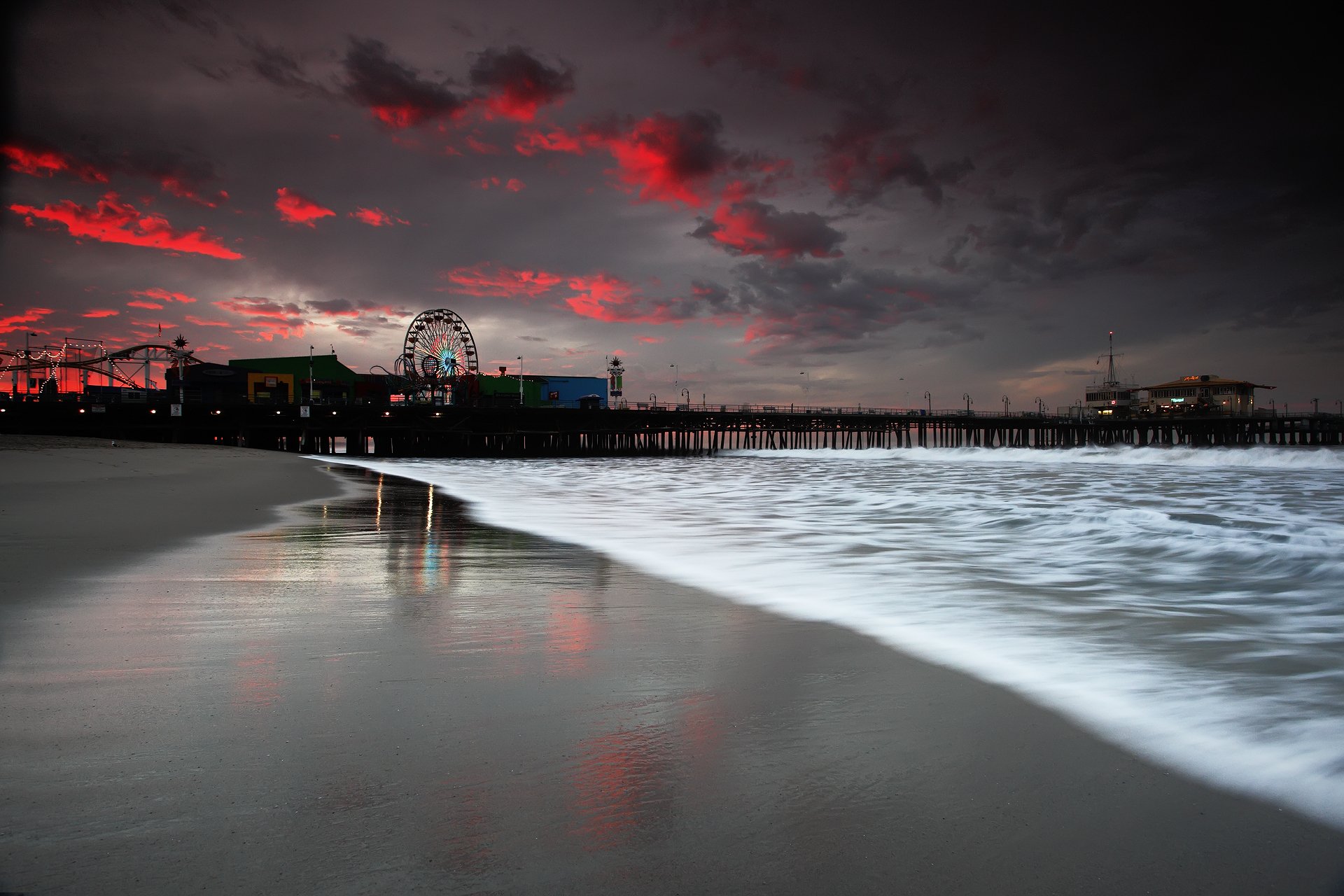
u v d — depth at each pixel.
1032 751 3.17
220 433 63.78
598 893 2.06
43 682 3.80
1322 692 4.00
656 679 4.09
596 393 103.56
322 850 2.24
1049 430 113.12
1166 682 4.16
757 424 94.62
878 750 3.14
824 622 5.63
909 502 17.61
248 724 3.26
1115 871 2.24
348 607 5.80
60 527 10.02
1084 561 8.91
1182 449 57.22
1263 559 8.82
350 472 29.91
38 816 2.41
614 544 10.43
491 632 5.09
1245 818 2.60
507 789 2.70
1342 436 117.00
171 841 2.28
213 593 6.21
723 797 2.68
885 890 2.12
